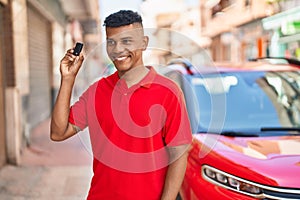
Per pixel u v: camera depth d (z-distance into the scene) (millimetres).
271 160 2996
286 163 2939
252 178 2840
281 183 2754
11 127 6480
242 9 13805
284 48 10156
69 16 21188
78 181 5645
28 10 9523
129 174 1932
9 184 5480
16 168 6324
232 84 4219
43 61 12102
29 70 9523
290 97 4168
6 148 6477
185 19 20922
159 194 1966
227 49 16344
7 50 6891
